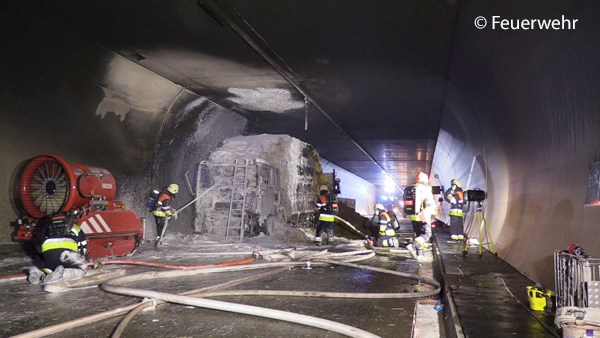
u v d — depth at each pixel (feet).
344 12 23.72
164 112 41.01
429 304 16.62
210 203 42.98
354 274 23.38
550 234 17.07
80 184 25.59
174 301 14.93
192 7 24.17
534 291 13.03
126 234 28.58
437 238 40.70
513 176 25.75
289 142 51.21
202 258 28.73
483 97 29.22
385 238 38.14
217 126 50.80
